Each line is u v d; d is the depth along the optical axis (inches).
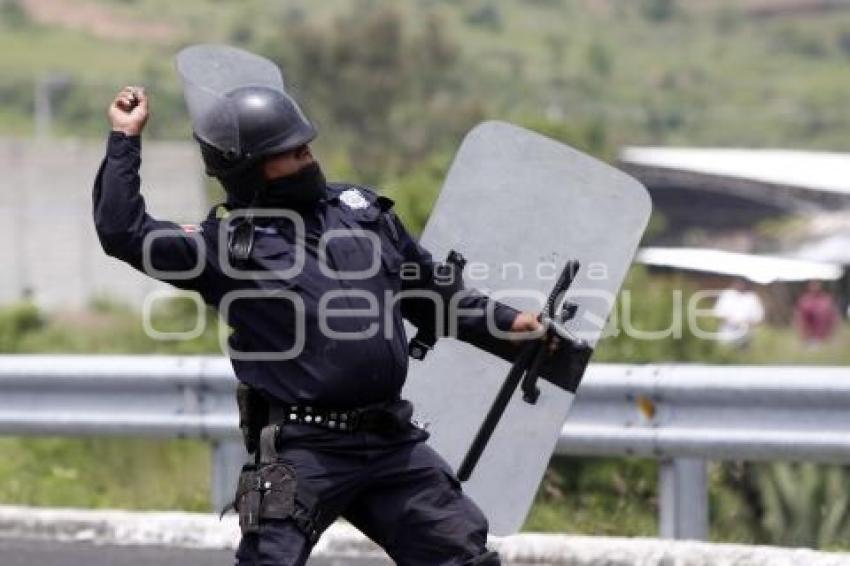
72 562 700.7
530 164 519.5
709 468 757.9
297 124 432.8
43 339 1547.7
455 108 4926.2
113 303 2691.9
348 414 433.7
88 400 754.2
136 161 426.9
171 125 6599.4
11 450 891.4
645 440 662.5
